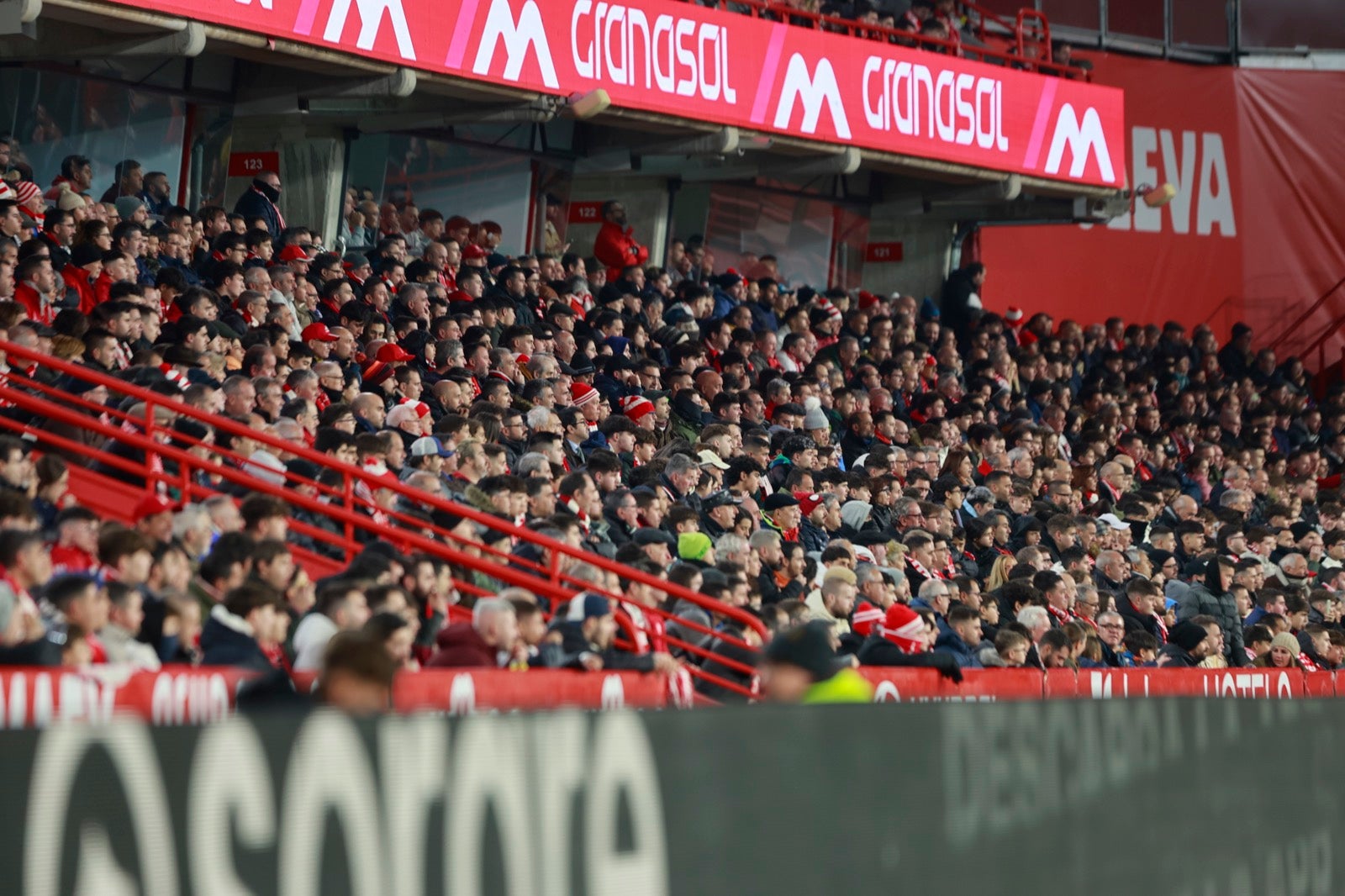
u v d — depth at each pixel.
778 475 43.88
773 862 12.21
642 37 53.31
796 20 61.66
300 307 41.62
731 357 53.41
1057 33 85.44
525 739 10.66
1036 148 66.06
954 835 13.91
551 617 28.38
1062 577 38.97
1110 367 73.19
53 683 16.09
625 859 11.17
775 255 70.00
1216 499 64.81
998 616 37.88
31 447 29.23
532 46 50.25
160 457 28.33
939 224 72.81
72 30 43.47
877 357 61.38
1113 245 86.50
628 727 11.33
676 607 29.33
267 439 27.81
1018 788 14.73
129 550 20.81
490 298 47.62
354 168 54.06
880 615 30.92
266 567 22.50
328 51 45.69
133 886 8.95
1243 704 18.44
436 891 10.09
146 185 48.31
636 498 35.53
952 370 64.69
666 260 64.75
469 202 57.88
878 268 73.00
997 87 64.62
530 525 30.20
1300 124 90.75
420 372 41.44
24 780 8.69
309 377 35.06
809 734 12.67
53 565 22.34
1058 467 55.91
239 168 51.88
